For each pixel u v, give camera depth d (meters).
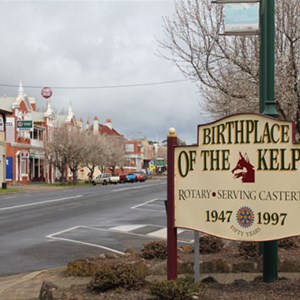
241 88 13.80
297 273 7.92
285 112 13.86
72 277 8.34
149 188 48.72
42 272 9.05
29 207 24.94
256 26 7.36
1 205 26.42
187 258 8.56
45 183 65.50
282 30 13.10
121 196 34.53
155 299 5.76
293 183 5.68
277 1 13.12
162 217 19.91
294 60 13.16
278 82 12.82
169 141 6.05
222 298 5.69
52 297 6.30
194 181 5.96
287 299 5.61
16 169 59.19
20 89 61.69
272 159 5.75
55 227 16.52
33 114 67.81
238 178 5.83
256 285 6.32
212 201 5.90
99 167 84.81
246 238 5.78
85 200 30.23
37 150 65.88
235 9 7.38
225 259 8.38
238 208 5.82
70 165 63.97
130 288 6.38
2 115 54.28
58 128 63.59
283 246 9.16
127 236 14.32
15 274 9.41
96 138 74.94
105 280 6.33
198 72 14.02
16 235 14.58
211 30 13.48
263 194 5.76
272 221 5.73
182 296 5.55
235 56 13.48
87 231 15.44
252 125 5.82
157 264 8.21
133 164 119.94
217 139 5.91
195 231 6.11
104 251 11.78
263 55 7.18
